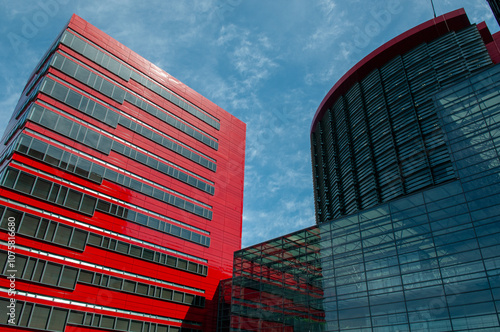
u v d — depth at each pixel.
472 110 33.62
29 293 37.97
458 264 28.53
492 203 28.69
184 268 54.78
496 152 30.23
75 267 42.62
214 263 59.31
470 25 60.84
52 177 44.41
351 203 60.06
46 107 47.50
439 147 48.81
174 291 52.16
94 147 50.41
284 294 41.03
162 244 53.47
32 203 41.53
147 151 57.66
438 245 30.44
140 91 61.22
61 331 38.88
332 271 37.56
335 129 76.75
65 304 40.34
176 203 58.09
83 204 46.22
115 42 61.06
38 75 54.25
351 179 61.56
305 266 40.53
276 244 45.34
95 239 45.88
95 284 43.81
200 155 66.25
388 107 61.56
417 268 30.95
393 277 32.25
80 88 52.53
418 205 33.47
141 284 48.72
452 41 59.59
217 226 62.72
